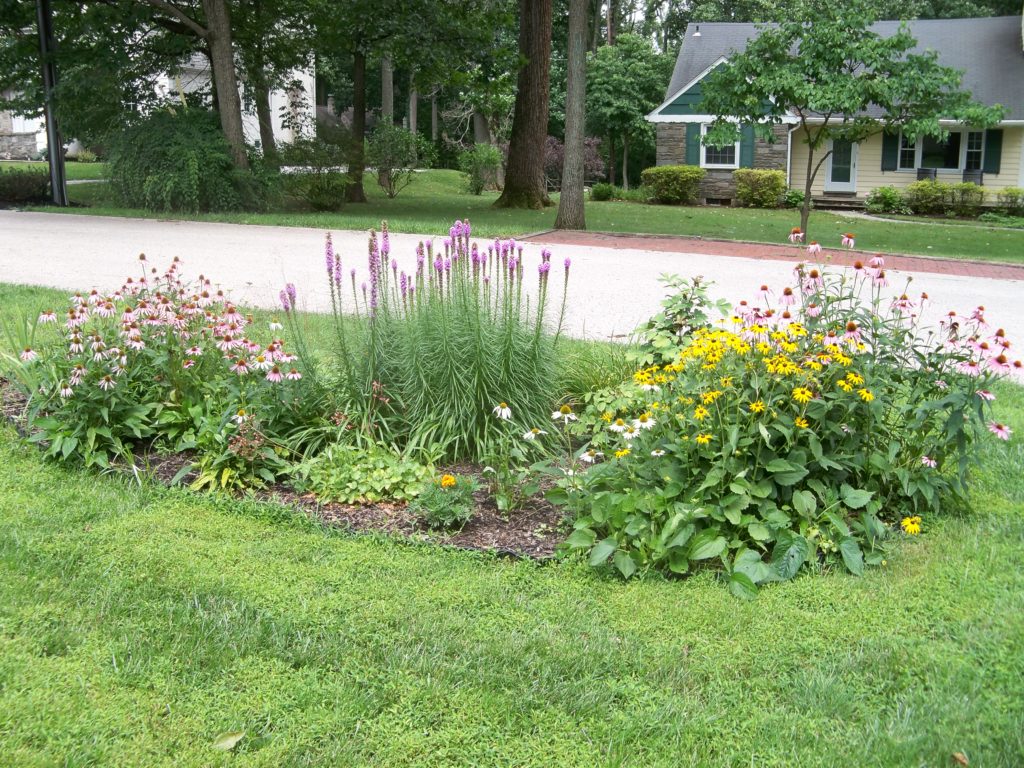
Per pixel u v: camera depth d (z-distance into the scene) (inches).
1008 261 583.8
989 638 124.1
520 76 936.3
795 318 207.6
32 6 772.6
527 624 129.6
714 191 1135.0
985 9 1596.9
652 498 150.4
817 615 132.0
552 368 207.6
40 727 103.3
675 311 222.5
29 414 197.0
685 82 1130.7
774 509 151.5
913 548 151.3
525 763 101.8
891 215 1033.5
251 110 1075.3
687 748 104.4
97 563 142.6
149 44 803.4
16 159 1459.2
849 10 602.2
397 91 1780.3
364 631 126.2
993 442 199.8
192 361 195.5
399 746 103.4
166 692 111.6
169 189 701.9
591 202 1119.0
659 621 130.7
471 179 1202.6
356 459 178.2
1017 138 1038.4
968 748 102.7
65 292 350.0
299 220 660.1
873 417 161.0
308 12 847.1
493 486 173.8
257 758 100.7
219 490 171.5
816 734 106.3
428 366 194.9
